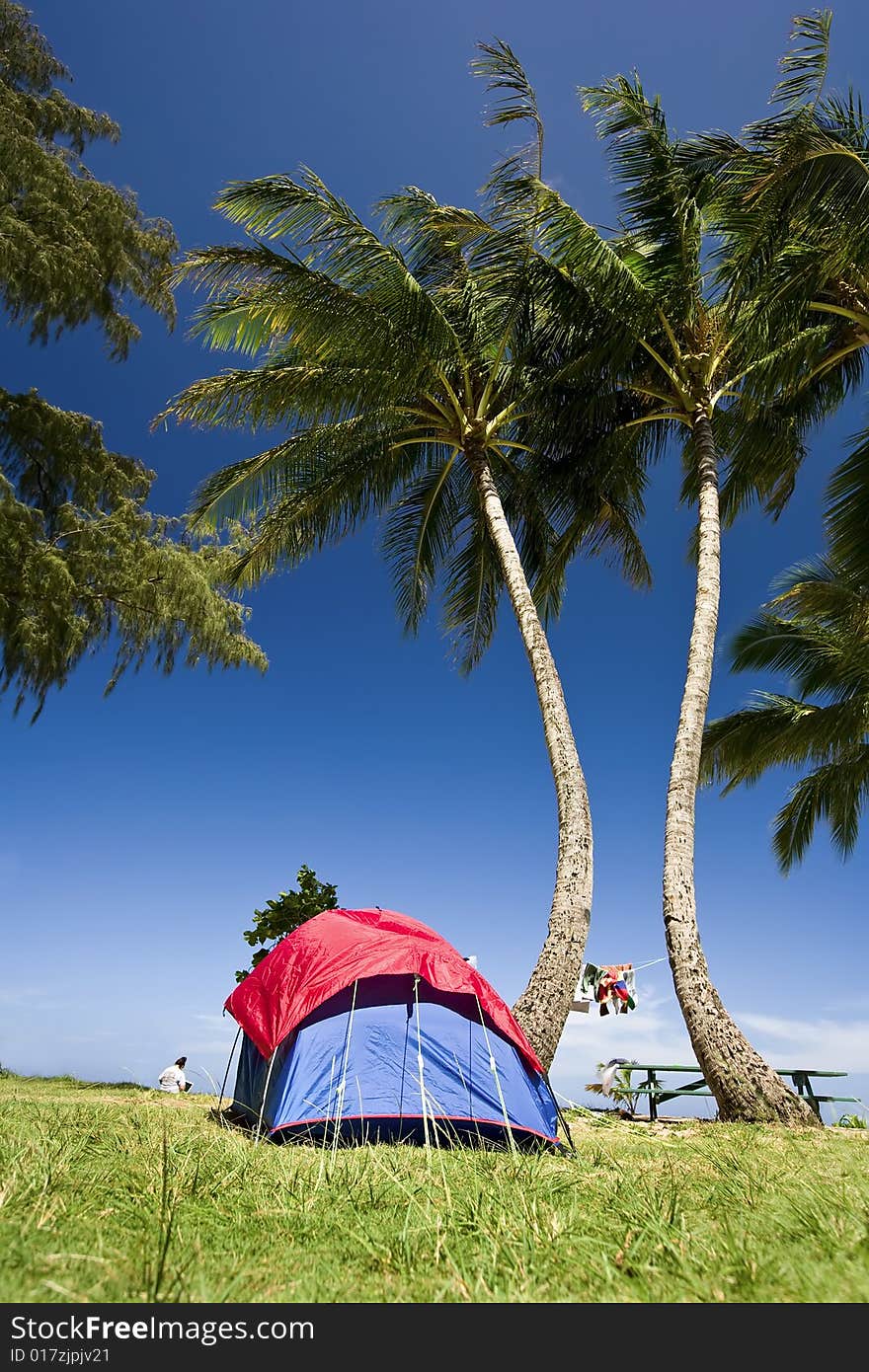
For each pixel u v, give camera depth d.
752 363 10.97
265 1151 3.63
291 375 11.09
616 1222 1.97
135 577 12.95
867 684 13.61
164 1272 1.45
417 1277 1.56
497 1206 2.10
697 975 8.60
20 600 12.23
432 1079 5.34
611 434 12.58
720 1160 3.35
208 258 10.38
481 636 15.12
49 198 12.89
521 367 12.09
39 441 13.09
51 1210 1.85
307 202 10.18
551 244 10.29
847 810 15.27
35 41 13.79
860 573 11.76
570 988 8.98
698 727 9.88
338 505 13.14
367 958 6.00
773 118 9.83
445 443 13.05
